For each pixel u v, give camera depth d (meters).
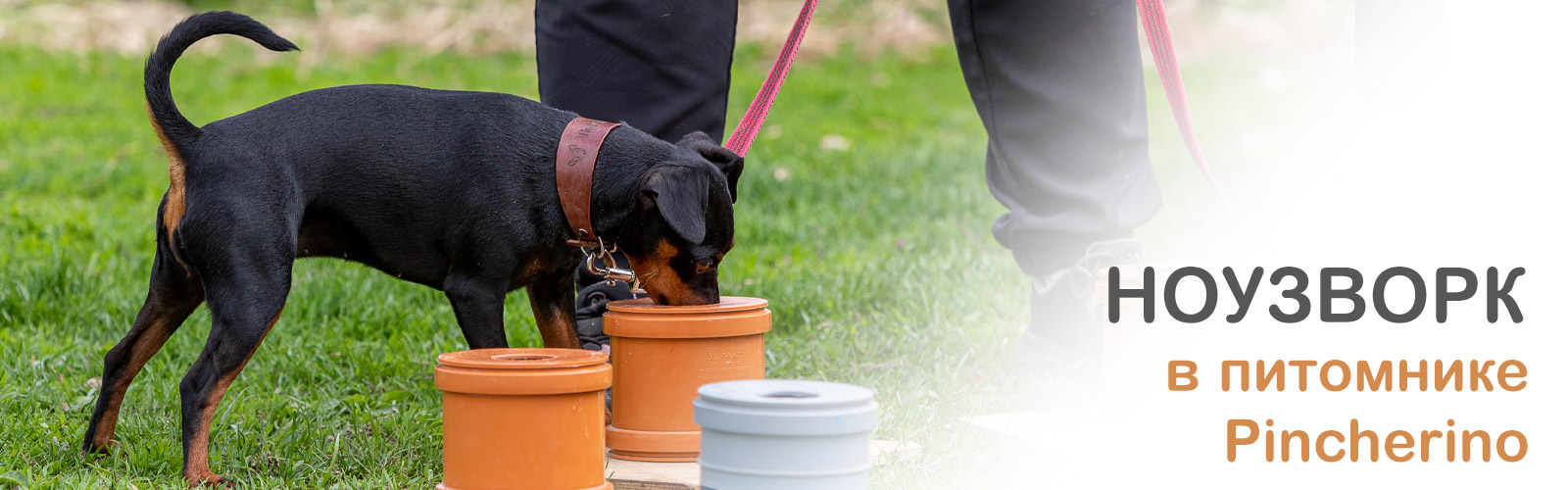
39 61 14.88
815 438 2.72
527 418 2.94
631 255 3.70
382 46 17.22
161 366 4.47
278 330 5.09
